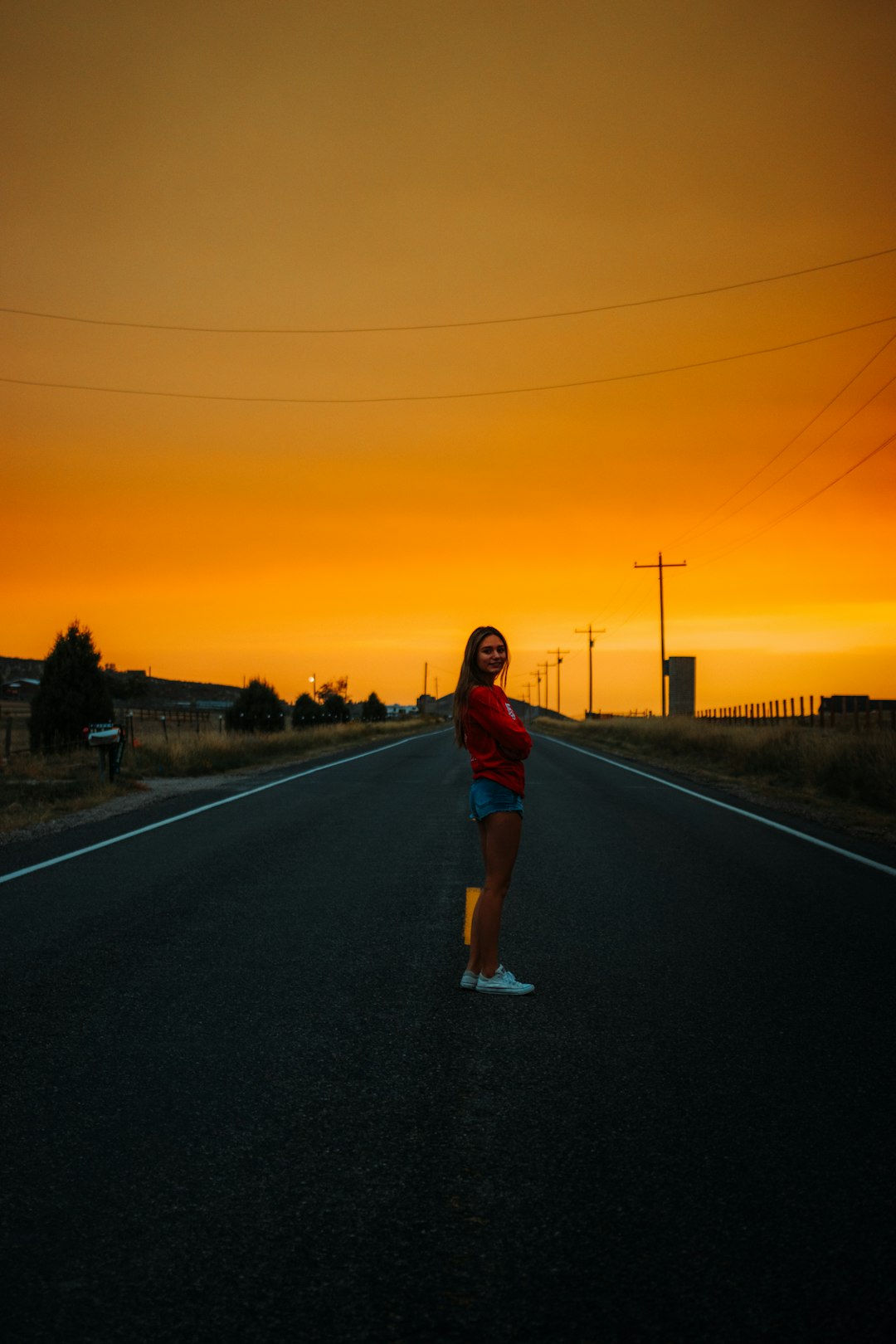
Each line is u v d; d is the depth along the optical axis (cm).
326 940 648
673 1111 373
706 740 3134
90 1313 246
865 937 662
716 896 805
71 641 2950
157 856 1000
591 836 1169
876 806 1519
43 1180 315
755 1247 277
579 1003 513
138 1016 486
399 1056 432
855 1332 239
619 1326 241
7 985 539
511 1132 352
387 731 6812
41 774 2098
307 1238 281
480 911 531
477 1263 269
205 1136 349
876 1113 371
